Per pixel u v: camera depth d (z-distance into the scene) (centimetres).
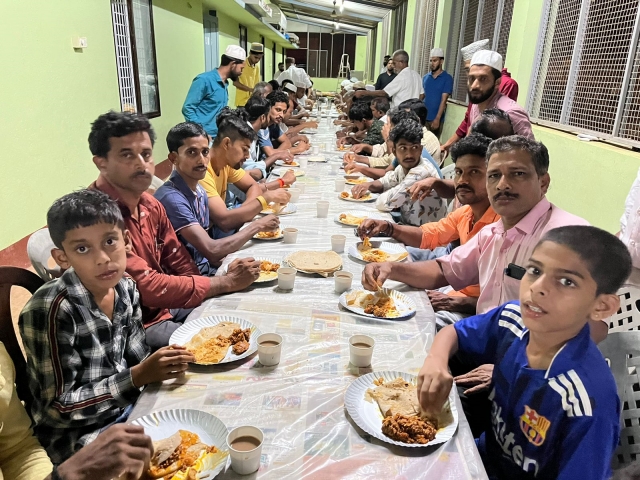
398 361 123
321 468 87
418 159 291
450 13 693
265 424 98
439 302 185
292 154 446
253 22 1148
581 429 89
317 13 1555
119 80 495
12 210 327
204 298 155
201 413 98
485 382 134
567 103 342
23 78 330
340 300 152
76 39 397
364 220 218
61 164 385
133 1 529
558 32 363
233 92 1055
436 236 220
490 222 193
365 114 520
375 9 1267
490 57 316
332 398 107
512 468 105
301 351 125
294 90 712
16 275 128
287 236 208
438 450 93
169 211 202
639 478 103
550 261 86
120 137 156
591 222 278
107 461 79
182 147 209
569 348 93
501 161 149
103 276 113
